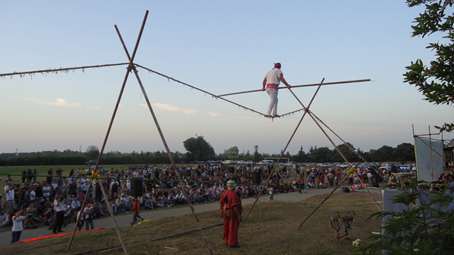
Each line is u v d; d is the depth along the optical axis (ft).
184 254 24.66
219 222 35.58
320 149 222.89
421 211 13.61
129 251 25.75
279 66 37.06
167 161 212.23
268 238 28.96
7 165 139.54
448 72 12.92
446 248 11.22
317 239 28.73
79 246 27.53
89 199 64.13
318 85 32.22
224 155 349.00
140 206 67.82
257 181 51.16
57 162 154.40
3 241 41.50
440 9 13.92
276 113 36.50
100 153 24.03
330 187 112.78
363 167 110.52
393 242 11.78
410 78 13.51
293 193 96.73
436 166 55.16
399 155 193.88
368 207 47.34
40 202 56.34
